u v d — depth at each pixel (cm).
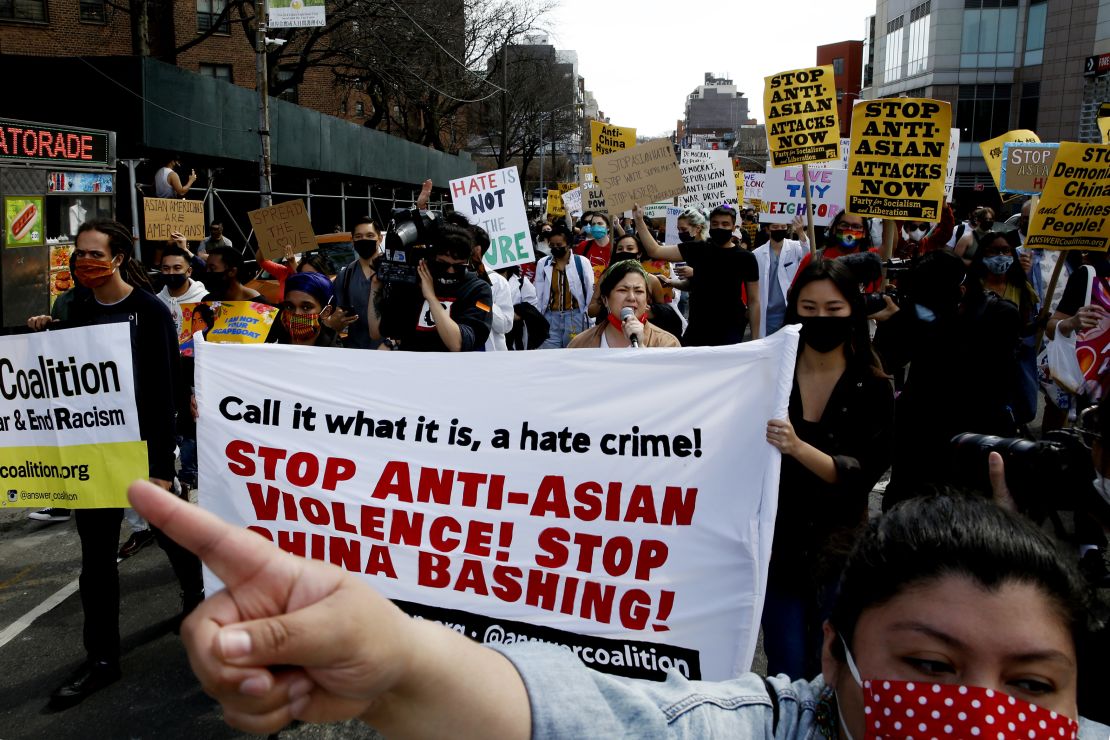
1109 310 555
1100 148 665
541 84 5391
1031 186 1066
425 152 3353
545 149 8850
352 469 310
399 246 457
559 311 909
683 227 790
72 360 391
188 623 80
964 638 110
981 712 107
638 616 286
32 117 1470
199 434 321
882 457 324
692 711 124
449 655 101
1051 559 113
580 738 110
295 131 2022
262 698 79
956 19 4888
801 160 796
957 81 4950
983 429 384
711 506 284
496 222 835
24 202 1024
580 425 294
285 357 316
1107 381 520
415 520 304
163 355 394
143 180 1644
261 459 317
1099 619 117
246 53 3259
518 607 295
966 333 385
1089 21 4441
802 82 793
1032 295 673
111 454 391
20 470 398
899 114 768
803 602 309
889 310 558
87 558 400
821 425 324
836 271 322
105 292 397
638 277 417
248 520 319
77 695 392
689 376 288
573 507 293
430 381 306
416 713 99
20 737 368
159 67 1459
